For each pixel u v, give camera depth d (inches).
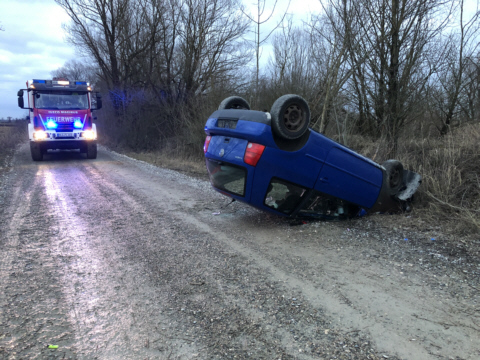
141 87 839.7
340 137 385.7
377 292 125.9
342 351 94.2
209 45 692.7
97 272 145.7
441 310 112.8
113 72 893.2
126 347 96.5
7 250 171.0
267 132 175.0
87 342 98.7
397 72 322.7
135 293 127.4
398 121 338.6
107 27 852.0
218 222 219.3
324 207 207.8
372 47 326.6
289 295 125.0
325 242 178.5
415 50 314.8
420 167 255.3
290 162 181.9
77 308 117.0
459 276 135.2
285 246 174.4
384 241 177.2
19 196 297.9
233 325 107.0
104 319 110.5
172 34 726.5
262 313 113.5
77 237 191.5
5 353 93.0
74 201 279.9
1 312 114.0
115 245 178.7
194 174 431.5
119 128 877.2
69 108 562.6
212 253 166.6
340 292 126.5
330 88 361.7
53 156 653.9
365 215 220.8
